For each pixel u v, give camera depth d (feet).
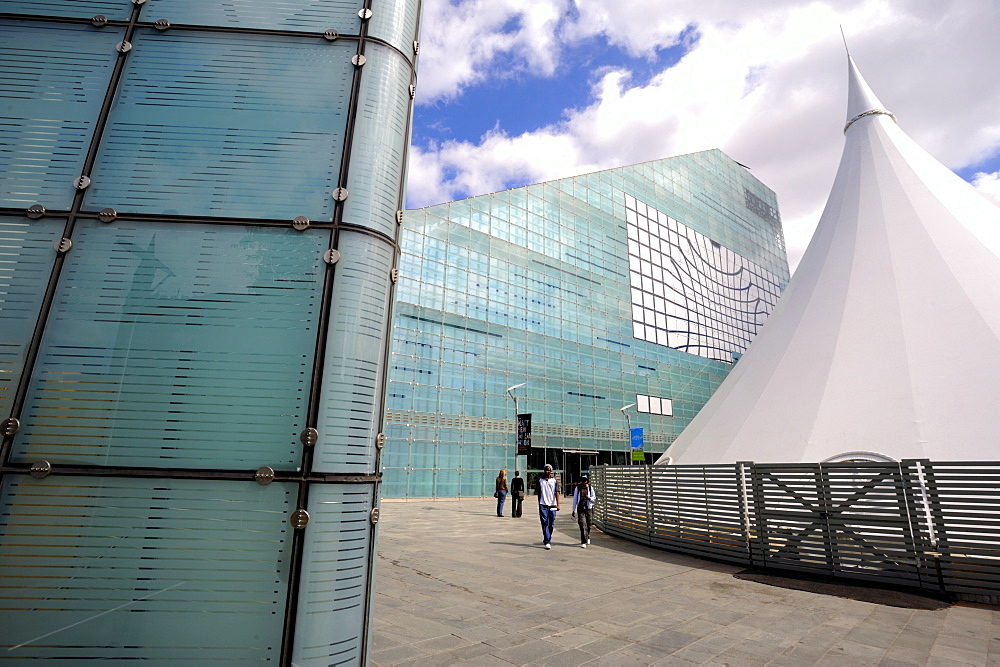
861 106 62.08
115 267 9.12
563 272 142.31
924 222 45.37
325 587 8.28
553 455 127.75
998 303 36.42
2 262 8.89
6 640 7.57
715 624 19.45
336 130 10.44
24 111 9.77
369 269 9.86
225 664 7.76
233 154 10.01
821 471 28.30
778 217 246.27
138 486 8.26
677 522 36.29
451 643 17.06
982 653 16.55
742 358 53.11
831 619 20.16
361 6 11.47
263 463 8.52
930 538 24.52
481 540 42.80
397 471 100.68
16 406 8.26
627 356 151.94
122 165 9.68
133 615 7.82
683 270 180.55
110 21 10.53
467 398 113.80
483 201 128.98
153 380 8.70
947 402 33.01
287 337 9.14
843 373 38.75
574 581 26.81
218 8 10.93
